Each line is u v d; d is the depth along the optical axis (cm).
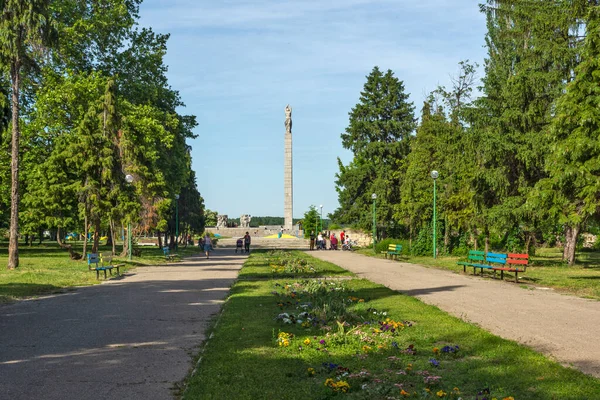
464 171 3138
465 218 3209
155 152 3909
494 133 2661
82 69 4191
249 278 2167
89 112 3225
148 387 692
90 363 816
